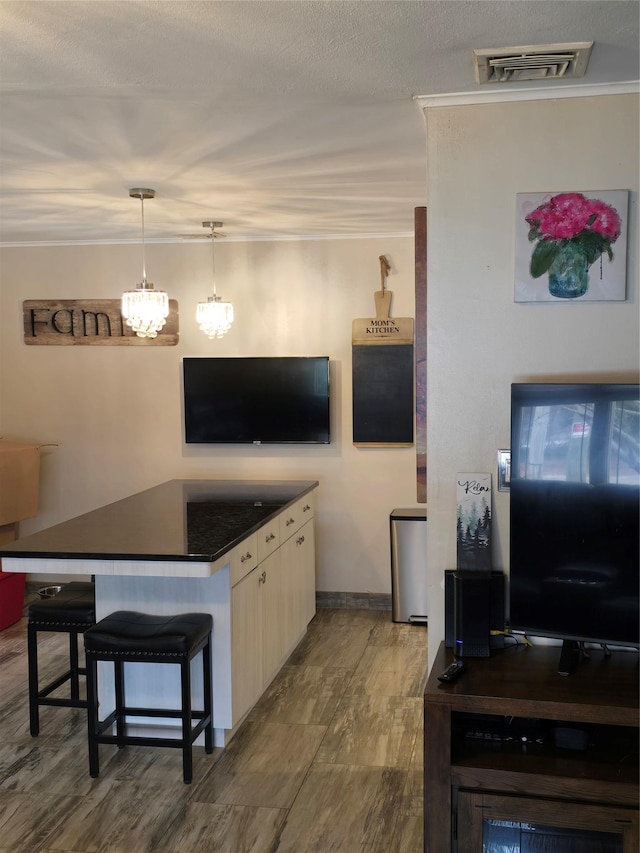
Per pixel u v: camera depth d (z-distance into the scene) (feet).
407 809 10.00
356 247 18.13
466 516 9.12
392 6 6.59
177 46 7.37
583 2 6.55
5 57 7.60
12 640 16.69
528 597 8.43
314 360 18.20
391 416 18.17
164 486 16.96
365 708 13.10
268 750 11.66
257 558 13.03
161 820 9.82
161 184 12.94
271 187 13.16
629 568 8.03
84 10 6.60
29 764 11.28
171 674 11.80
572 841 7.72
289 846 9.25
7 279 19.40
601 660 8.64
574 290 8.80
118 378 19.22
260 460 18.85
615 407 8.00
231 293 18.67
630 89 8.55
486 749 8.18
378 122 9.70
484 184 8.91
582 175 8.74
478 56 7.64
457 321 9.07
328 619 18.01
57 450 19.54
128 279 18.97
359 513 18.58
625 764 7.89
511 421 8.38
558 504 8.24
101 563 10.69
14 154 11.03
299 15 6.75
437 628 9.43
